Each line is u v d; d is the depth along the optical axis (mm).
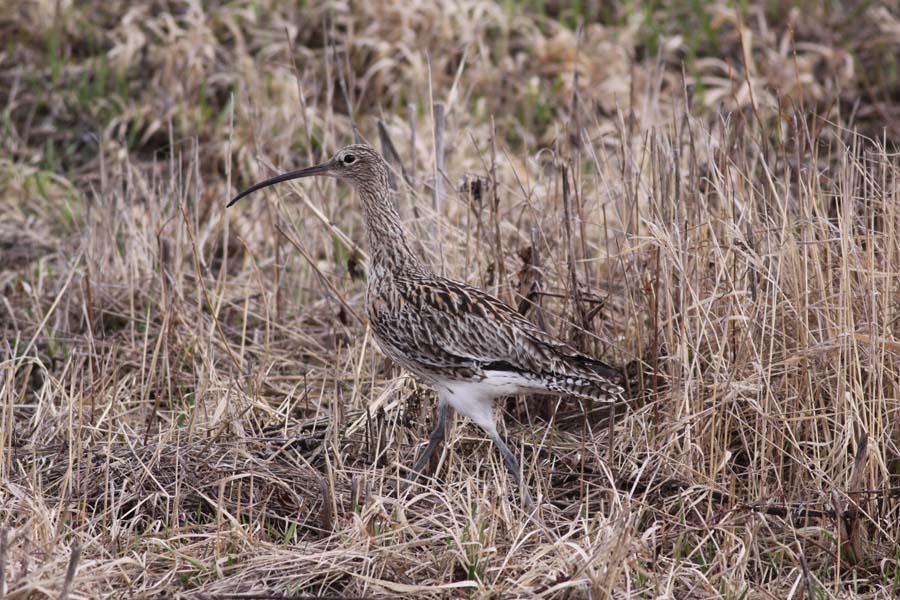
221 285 13680
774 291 10227
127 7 20188
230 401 11531
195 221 14062
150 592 8828
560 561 9016
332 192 14625
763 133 11922
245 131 17188
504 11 20062
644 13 20750
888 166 11578
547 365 10477
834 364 10273
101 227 14344
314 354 12711
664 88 19000
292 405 11820
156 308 13680
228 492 10273
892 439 10352
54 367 12820
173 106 18141
